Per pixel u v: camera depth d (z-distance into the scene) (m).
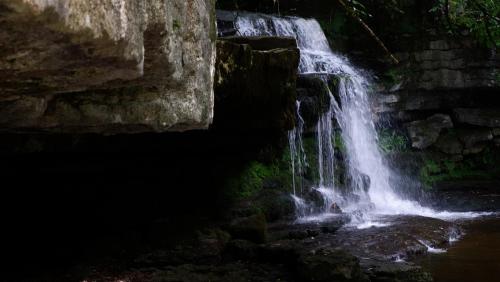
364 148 11.09
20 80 1.50
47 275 5.18
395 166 11.80
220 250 5.94
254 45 7.00
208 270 5.48
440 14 12.21
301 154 9.08
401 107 12.52
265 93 6.62
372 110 12.01
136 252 5.83
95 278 5.20
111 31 1.38
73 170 5.97
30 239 5.74
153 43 1.77
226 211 7.12
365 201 9.54
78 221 6.17
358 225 7.79
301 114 9.06
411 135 12.38
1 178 5.50
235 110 6.61
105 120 2.06
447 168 12.30
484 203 10.66
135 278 5.22
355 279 5.20
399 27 12.57
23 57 1.33
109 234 6.13
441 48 12.39
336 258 5.26
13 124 1.93
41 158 5.47
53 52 1.34
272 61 6.53
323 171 9.41
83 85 1.64
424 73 12.42
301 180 8.59
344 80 10.51
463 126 12.69
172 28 1.91
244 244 5.98
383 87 12.37
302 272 5.18
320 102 9.31
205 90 2.50
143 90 2.13
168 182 7.17
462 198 11.01
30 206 5.88
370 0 12.50
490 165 12.62
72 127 2.20
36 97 1.79
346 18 12.80
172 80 2.05
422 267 6.20
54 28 1.19
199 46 2.36
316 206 8.28
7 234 5.64
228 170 7.78
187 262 5.73
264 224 6.50
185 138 6.95
